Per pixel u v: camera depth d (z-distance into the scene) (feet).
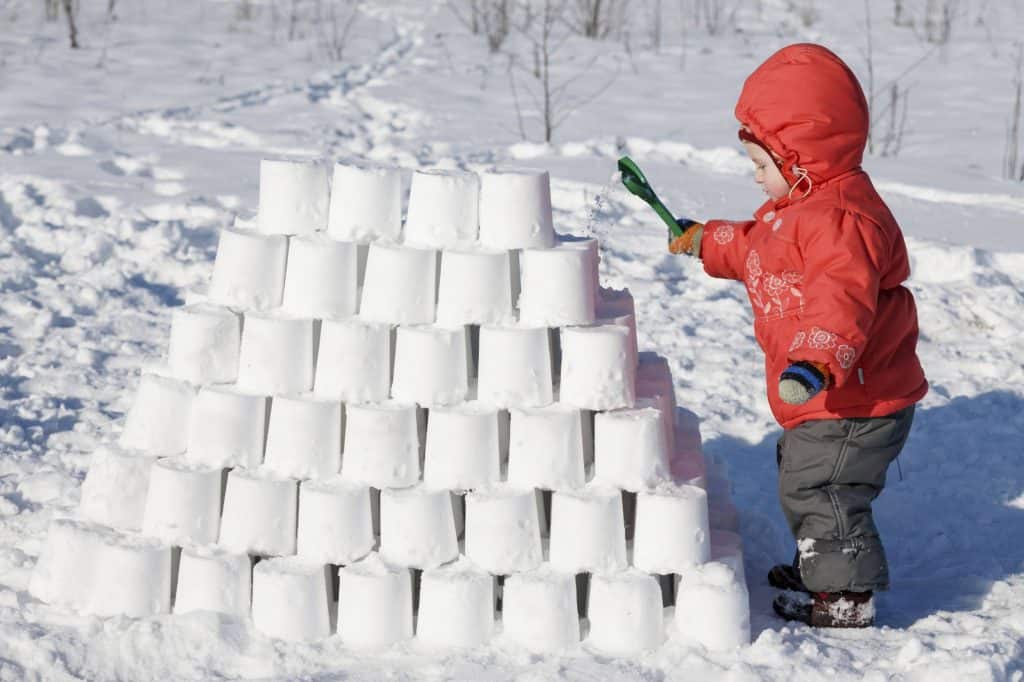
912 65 45.52
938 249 22.97
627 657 10.77
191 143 33.32
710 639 10.80
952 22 55.16
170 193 27.45
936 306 21.24
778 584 12.28
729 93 41.60
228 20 56.39
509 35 53.62
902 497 14.89
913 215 26.14
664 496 10.92
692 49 50.37
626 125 36.17
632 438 11.03
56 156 30.27
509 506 10.89
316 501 11.07
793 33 54.34
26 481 14.33
